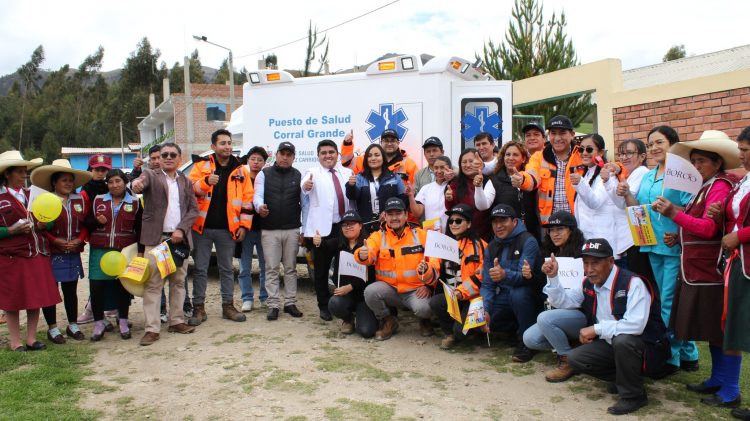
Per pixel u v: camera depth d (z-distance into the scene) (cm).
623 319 402
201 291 639
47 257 545
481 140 620
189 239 605
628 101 930
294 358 516
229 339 575
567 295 457
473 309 502
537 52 1419
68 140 6075
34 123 6197
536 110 1356
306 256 740
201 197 632
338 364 497
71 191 587
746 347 364
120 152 4494
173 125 3338
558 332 455
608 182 502
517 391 436
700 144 406
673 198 454
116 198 594
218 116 3284
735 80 780
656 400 413
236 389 443
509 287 520
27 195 759
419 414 393
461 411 398
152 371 488
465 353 532
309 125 751
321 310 647
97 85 7150
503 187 574
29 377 466
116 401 423
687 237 405
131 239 595
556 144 549
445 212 570
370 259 568
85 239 588
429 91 686
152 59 6519
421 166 693
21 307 525
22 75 7731
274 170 645
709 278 393
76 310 593
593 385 447
